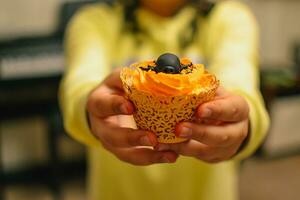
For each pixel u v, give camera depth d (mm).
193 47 566
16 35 1671
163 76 288
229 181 597
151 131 313
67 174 1793
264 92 1690
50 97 1609
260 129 365
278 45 2012
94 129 359
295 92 1804
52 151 1505
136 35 573
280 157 1917
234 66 468
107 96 319
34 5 1679
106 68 501
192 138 306
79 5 1671
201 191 560
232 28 546
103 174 576
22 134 1707
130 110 305
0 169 1656
